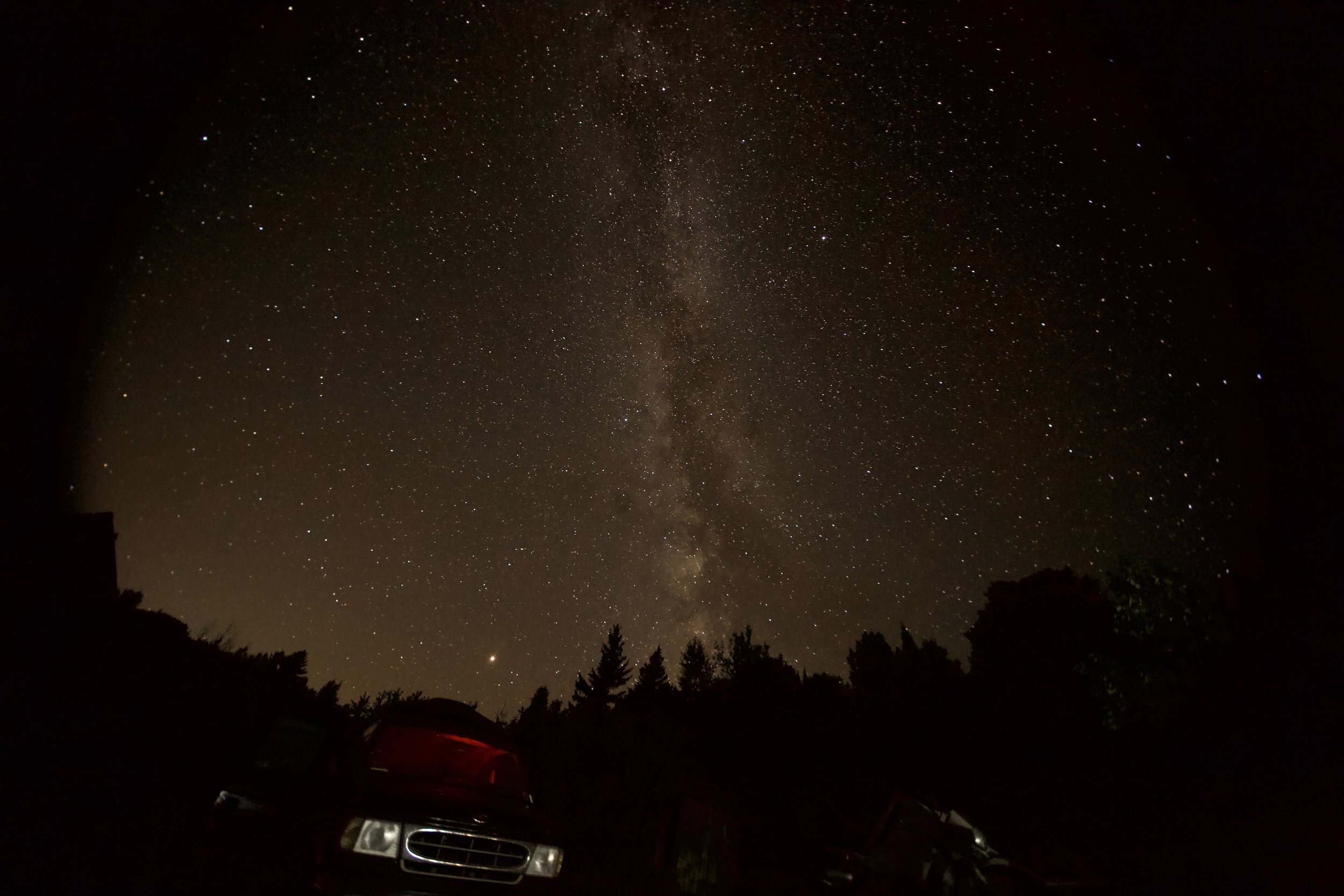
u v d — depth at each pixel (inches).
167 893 149.2
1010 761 545.0
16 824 173.6
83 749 263.3
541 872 171.9
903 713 669.3
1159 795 400.5
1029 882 215.2
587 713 546.6
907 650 1012.5
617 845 351.6
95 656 379.2
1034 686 625.3
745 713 757.3
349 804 162.4
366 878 147.3
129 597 560.7
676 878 178.4
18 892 135.0
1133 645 569.3
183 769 281.0
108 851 169.6
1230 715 433.7
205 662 514.9
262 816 183.6
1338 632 421.7
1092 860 300.7
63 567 458.6
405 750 199.2
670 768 488.4
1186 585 553.3
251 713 407.8
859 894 230.4
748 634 1180.5
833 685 868.6
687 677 1133.7
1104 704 573.0
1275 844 307.7
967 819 229.3
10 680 301.7
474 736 218.5
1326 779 344.8
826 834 362.3
